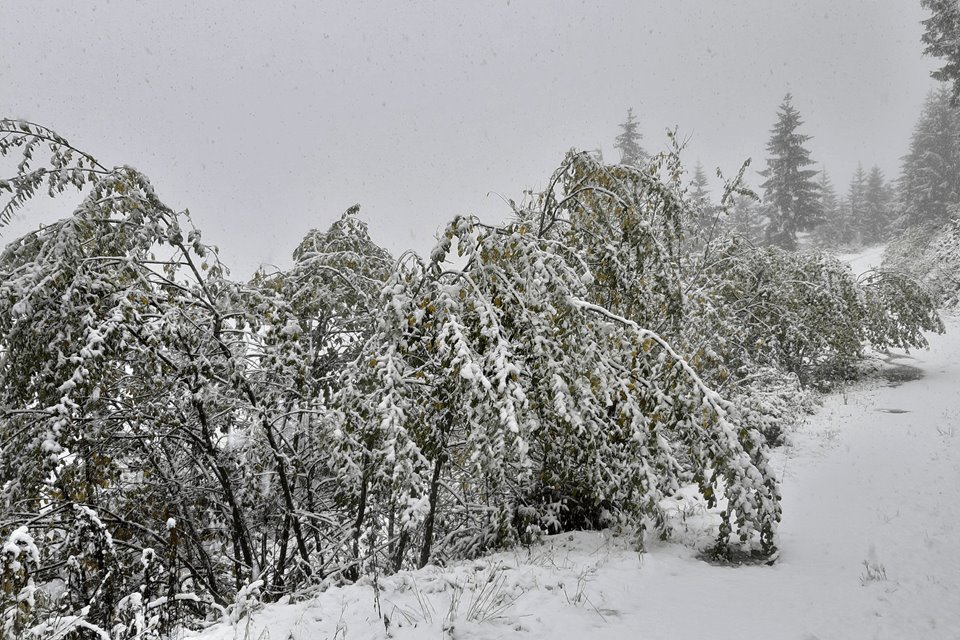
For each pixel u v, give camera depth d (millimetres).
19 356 5113
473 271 5910
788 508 7844
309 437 7156
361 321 7816
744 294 13875
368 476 5805
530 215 8250
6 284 4754
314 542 7531
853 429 12195
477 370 4652
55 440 4531
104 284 5180
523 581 5098
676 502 8297
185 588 5836
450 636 4012
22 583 3842
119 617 4191
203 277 6609
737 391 11531
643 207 7723
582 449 5887
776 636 4164
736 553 6066
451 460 6602
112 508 6008
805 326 14625
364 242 8750
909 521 6973
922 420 12188
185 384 5797
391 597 4727
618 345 6488
